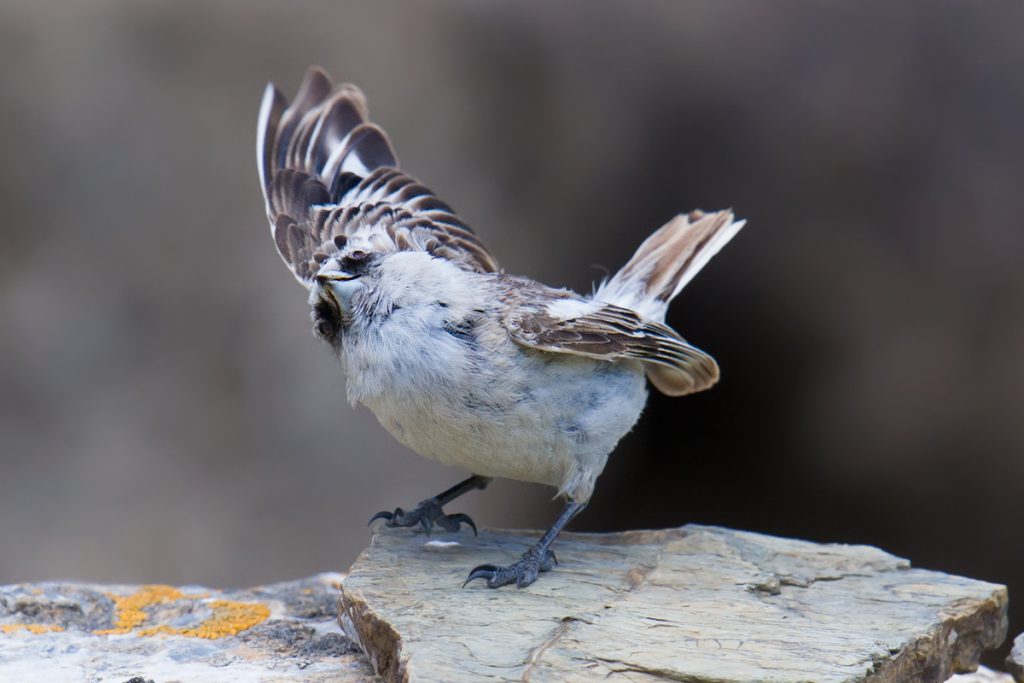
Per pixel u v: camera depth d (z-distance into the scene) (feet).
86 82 49.42
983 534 47.09
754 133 51.29
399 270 22.29
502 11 53.47
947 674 21.71
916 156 48.96
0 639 22.97
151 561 45.09
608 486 51.62
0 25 49.16
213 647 22.76
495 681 18.44
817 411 49.21
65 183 48.42
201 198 49.06
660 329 23.61
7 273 47.19
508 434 22.38
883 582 23.17
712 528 26.16
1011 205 47.83
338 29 51.67
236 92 50.26
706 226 27.48
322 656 22.29
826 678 18.72
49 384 46.39
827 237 49.24
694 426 50.93
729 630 20.49
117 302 47.57
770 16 52.21
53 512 45.09
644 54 53.21
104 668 21.56
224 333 47.67
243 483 46.52
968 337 47.44
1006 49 49.24
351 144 29.73
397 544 24.77
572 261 53.21
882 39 50.47
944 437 47.67
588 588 22.38
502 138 52.80
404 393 22.11
